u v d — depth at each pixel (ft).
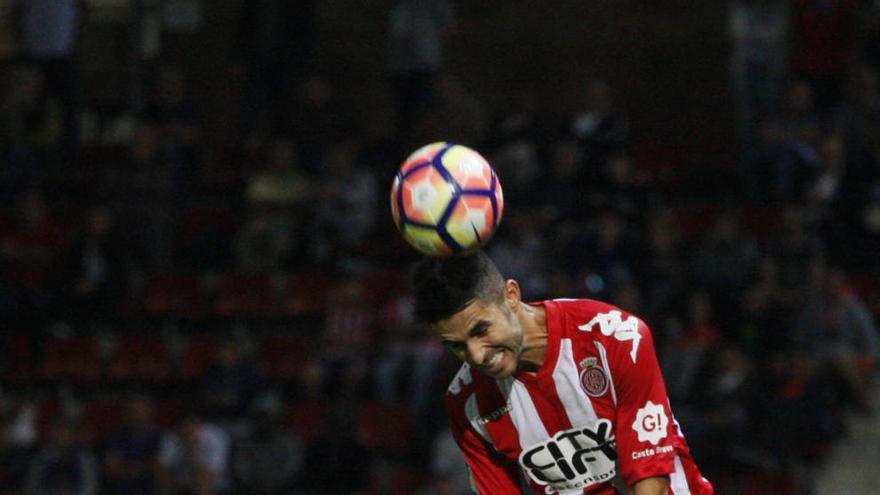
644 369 55.11
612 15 234.17
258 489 159.94
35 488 160.76
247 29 211.00
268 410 161.48
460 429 59.72
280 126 204.74
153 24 234.17
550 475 58.85
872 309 173.99
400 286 184.34
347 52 234.99
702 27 232.12
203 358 185.47
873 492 148.05
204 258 196.75
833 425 153.69
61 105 207.82
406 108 200.54
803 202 182.70
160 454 161.38
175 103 197.88
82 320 186.39
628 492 56.29
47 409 177.58
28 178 200.44
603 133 181.78
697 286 166.30
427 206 52.26
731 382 151.12
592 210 176.14
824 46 200.85
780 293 163.12
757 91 212.02
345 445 161.38
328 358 174.40
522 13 235.20
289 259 191.52
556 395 56.39
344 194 189.78
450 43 235.20
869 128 185.68
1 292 184.14
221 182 207.82
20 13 226.17
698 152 215.10
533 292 159.22
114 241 185.06
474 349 52.75
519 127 187.01
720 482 145.79
